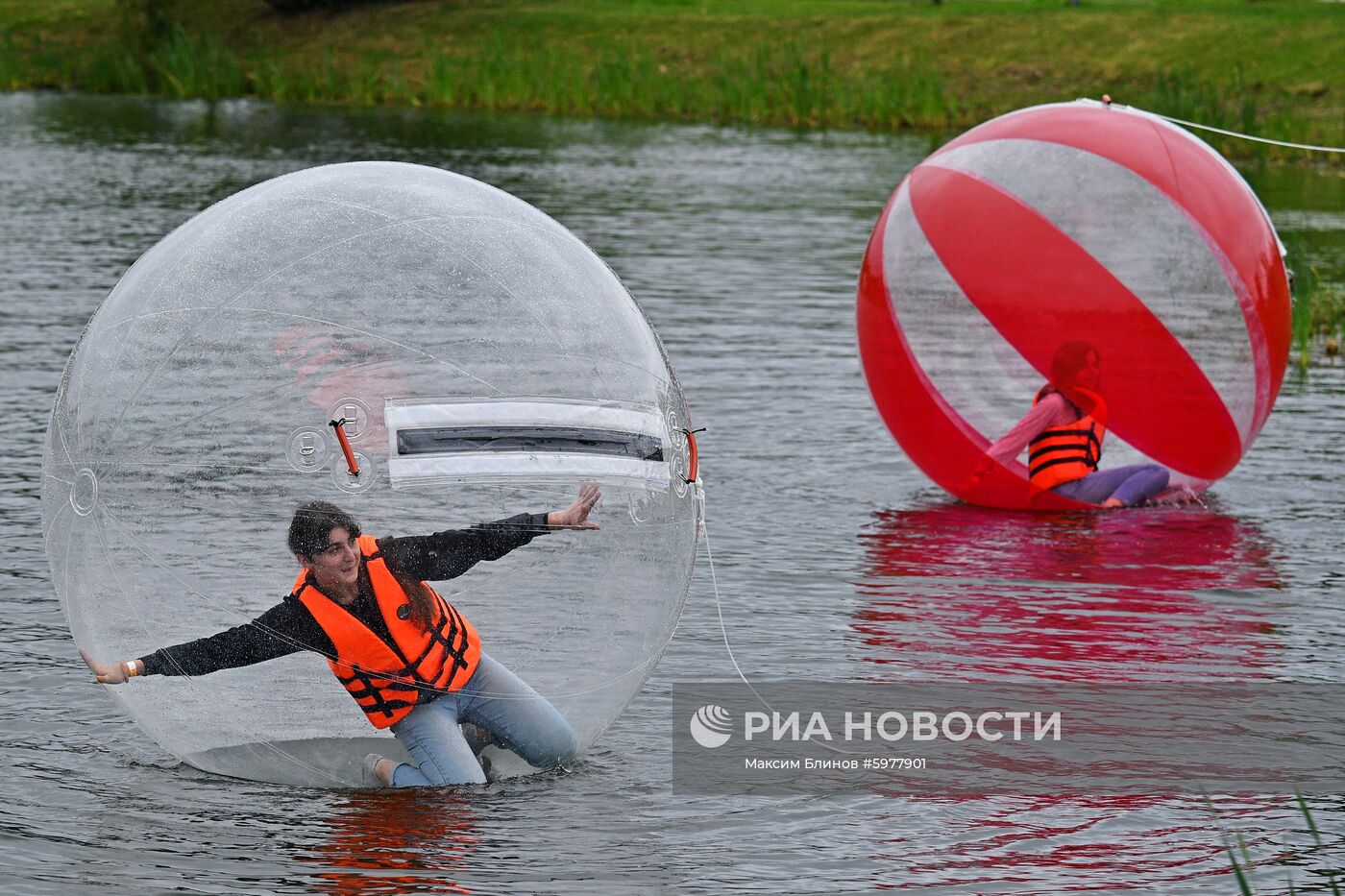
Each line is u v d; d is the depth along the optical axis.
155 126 95.94
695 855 14.18
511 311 14.70
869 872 13.96
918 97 101.38
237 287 14.55
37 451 28.41
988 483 26.55
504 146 86.06
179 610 14.42
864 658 19.50
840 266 51.16
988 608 21.48
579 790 15.47
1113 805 15.49
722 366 36.78
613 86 108.25
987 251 26.03
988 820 15.07
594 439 14.78
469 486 14.38
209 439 14.27
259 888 13.39
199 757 15.40
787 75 106.44
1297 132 86.56
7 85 124.62
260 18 137.12
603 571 14.98
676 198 66.69
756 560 23.50
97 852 13.98
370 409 14.20
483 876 13.67
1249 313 25.86
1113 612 21.42
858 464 29.42
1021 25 116.88
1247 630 20.73
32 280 46.19
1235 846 14.62
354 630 14.43
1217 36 108.44
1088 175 25.94
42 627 19.92
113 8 140.75
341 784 15.34
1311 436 31.72
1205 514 26.55
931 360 26.47
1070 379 26.05
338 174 15.56
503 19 133.75
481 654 14.88
